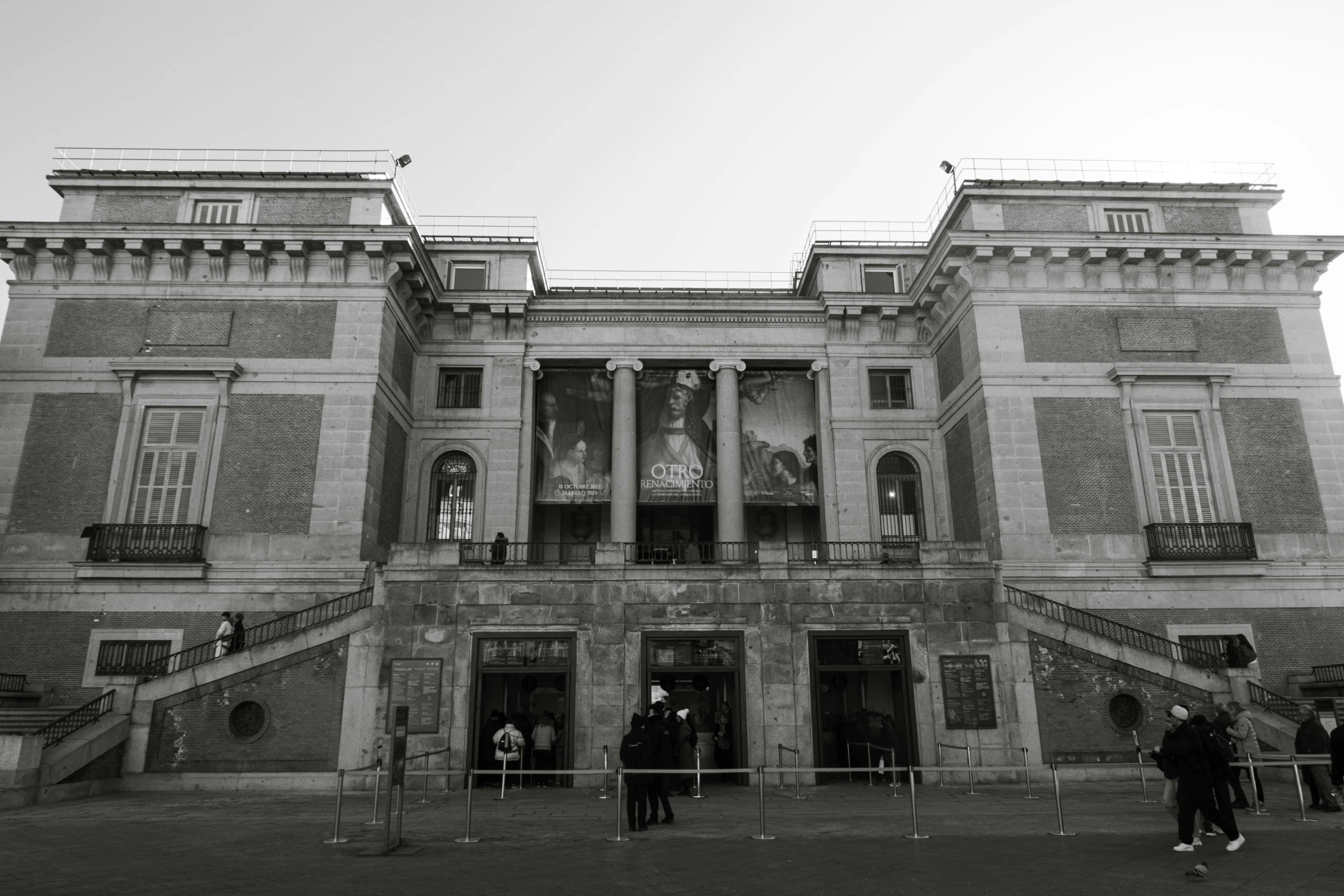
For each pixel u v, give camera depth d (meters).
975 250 27.47
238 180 28.52
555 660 19.81
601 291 33.06
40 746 16.61
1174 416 26.92
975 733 19.59
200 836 12.32
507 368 31.06
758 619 20.12
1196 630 24.92
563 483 30.77
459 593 20.03
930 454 30.67
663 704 13.86
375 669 19.59
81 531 25.03
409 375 30.12
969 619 20.28
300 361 26.48
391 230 26.64
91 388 26.16
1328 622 25.27
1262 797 14.52
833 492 30.47
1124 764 19.30
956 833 12.34
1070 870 9.67
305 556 24.92
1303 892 8.56
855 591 20.36
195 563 24.36
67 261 26.94
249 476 25.52
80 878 9.41
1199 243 27.47
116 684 19.38
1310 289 28.19
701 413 31.86
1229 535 25.55
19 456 25.58
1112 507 25.89
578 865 10.07
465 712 19.36
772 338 31.91
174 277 27.12
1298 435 26.89
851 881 9.16
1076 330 27.41
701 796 16.75
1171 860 10.21
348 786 18.69
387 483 27.88
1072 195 29.08
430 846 11.37
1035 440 26.36
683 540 32.12
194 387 26.11
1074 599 25.05
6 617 24.34
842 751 19.89
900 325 31.83
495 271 32.78
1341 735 13.29
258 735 19.17
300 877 9.45
